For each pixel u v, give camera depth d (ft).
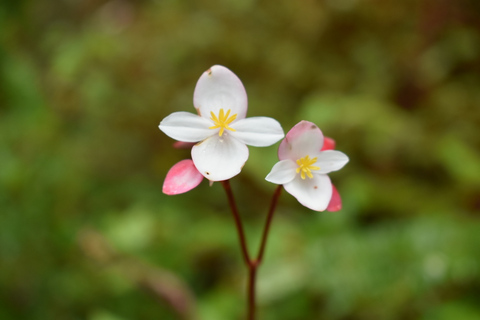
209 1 1.56
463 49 1.45
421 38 1.47
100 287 1.05
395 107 1.45
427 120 1.40
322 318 1.01
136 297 1.05
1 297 1.03
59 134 1.36
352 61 1.49
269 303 1.02
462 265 0.99
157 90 1.49
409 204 1.19
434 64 1.44
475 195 1.21
